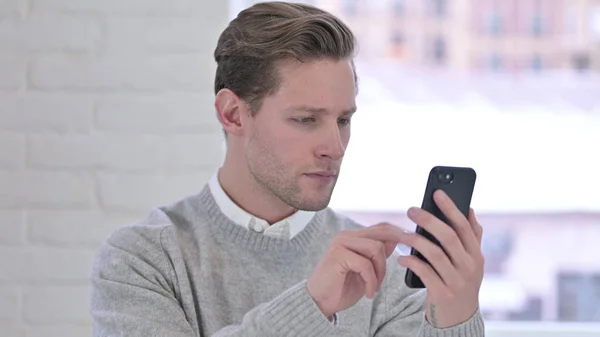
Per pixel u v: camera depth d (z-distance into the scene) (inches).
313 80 59.8
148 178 92.2
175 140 92.3
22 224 92.0
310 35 60.3
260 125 61.9
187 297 64.2
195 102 92.3
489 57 103.9
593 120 103.8
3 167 91.9
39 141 92.0
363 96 103.3
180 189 92.3
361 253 54.3
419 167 103.0
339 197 102.7
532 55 104.1
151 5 92.1
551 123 103.7
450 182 54.2
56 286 92.2
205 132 92.4
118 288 63.5
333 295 54.4
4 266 91.9
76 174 92.1
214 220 67.3
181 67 92.2
